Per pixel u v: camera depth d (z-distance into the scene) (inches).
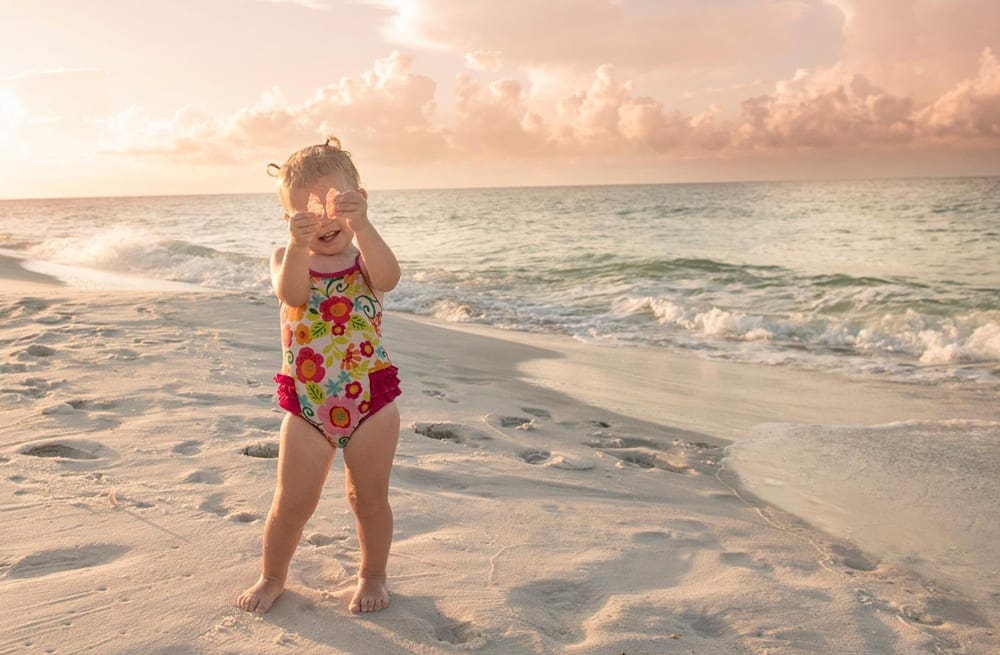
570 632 98.7
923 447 205.2
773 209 1430.9
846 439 213.8
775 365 332.2
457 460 172.1
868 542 145.6
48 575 102.9
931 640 105.8
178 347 268.2
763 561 131.0
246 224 1593.3
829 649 100.3
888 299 462.0
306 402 96.9
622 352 358.3
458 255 855.1
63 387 209.5
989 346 347.9
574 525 136.9
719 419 237.8
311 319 96.8
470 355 330.6
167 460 152.5
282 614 96.2
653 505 155.9
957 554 140.5
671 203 1859.0
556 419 230.2
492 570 114.0
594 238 1011.3
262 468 148.6
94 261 796.6
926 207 1307.8
